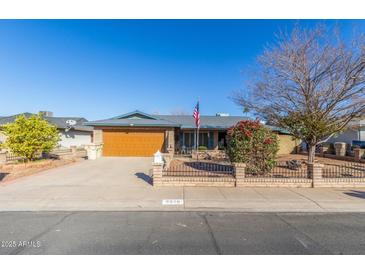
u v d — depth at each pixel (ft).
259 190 24.72
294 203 20.52
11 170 35.53
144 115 69.26
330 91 31.89
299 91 34.78
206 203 20.39
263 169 29.04
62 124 83.25
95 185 26.84
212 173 29.84
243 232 14.52
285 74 34.96
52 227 15.15
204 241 13.21
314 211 18.78
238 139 29.40
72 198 21.61
